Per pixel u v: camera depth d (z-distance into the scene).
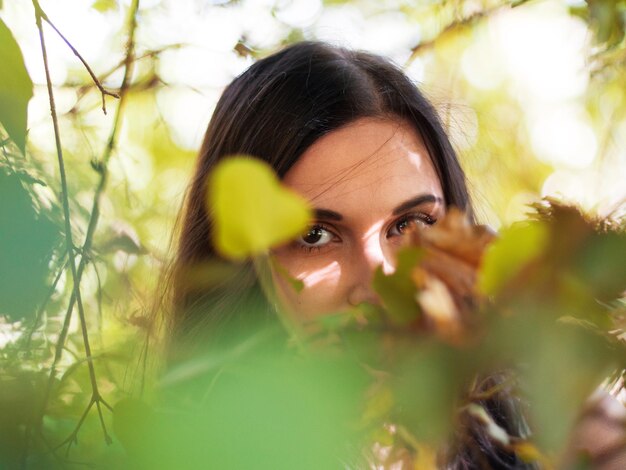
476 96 2.30
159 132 2.11
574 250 0.26
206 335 1.10
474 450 0.38
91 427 0.60
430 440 0.30
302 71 1.29
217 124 1.47
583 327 0.26
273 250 1.03
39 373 0.47
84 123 1.58
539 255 0.26
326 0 2.16
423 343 0.28
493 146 2.36
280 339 0.32
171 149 2.14
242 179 0.22
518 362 0.27
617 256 0.26
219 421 0.29
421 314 0.28
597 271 0.26
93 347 0.81
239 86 1.43
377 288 0.28
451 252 0.27
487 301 0.27
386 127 1.21
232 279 0.89
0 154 0.53
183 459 0.29
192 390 0.36
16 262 0.39
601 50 1.49
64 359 0.72
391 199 1.11
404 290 0.28
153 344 1.32
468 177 2.08
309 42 1.38
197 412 0.31
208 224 1.40
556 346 0.26
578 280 0.26
